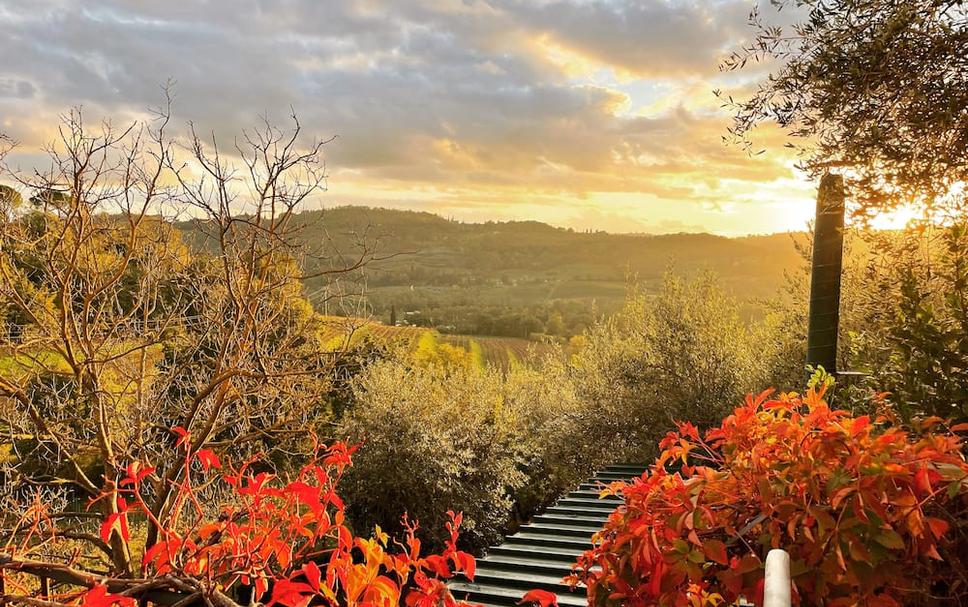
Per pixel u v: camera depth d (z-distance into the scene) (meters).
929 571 1.48
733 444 1.72
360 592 1.18
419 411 15.48
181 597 1.21
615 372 14.55
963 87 2.88
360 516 14.75
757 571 1.49
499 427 16.98
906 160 3.06
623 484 1.92
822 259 5.14
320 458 1.48
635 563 1.57
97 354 4.78
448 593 1.22
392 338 19.42
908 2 2.90
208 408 5.26
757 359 12.66
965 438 2.16
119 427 4.95
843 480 1.47
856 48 3.02
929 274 3.65
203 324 5.39
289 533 1.30
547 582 5.50
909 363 2.67
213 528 1.29
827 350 5.18
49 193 4.58
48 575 1.29
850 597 1.47
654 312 14.45
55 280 4.59
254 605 1.19
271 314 4.93
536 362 25.31
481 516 15.88
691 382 13.48
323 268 4.95
